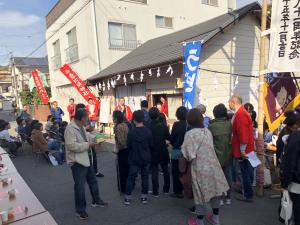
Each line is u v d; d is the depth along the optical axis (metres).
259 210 4.48
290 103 5.99
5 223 2.67
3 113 36.81
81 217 4.54
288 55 4.46
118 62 13.08
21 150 10.52
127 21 14.88
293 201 3.32
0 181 3.94
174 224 4.22
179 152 4.94
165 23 16.58
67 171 7.51
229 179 4.65
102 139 9.60
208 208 4.50
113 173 7.00
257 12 8.66
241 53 9.01
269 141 6.18
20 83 34.75
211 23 10.23
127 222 4.36
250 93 9.47
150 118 5.28
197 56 6.59
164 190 5.42
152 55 9.88
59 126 9.85
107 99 12.23
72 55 16.20
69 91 17.94
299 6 4.26
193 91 6.75
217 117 4.55
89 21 13.99
